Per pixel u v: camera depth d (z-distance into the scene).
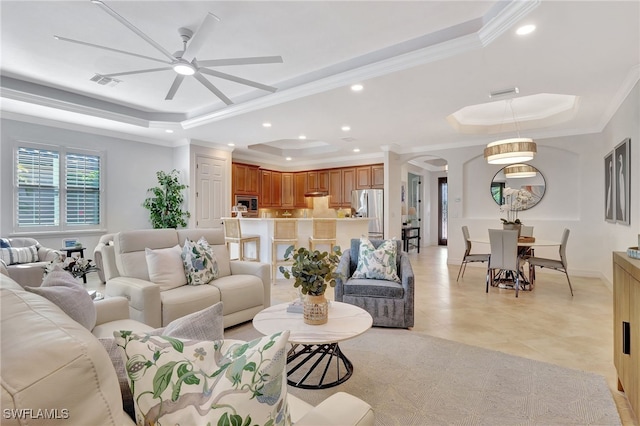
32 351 0.64
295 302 2.38
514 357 2.53
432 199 10.80
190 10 2.44
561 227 5.66
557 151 5.74
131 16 2.52
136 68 3.46
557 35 2.45
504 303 4.01
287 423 0.83
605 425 1.73
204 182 6.27
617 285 2.05
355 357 2.53
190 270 3.05
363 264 3.45
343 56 3.22
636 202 3.37
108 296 2.80
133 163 5.74
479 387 2.10
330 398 1.08
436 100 3.85
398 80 3.27
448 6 2.43
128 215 5.67
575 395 2.01
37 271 3.67
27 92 3.85
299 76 3.69
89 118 4.61
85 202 5.18
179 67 2.55
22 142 4.54
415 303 4.00
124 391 0.92
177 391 0.80
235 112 4.45
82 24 2.64
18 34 2.79
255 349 0.82
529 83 3.37
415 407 1.90
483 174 6.41
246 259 5.67
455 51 2.72
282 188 8.95
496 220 6.28
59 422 0.61
